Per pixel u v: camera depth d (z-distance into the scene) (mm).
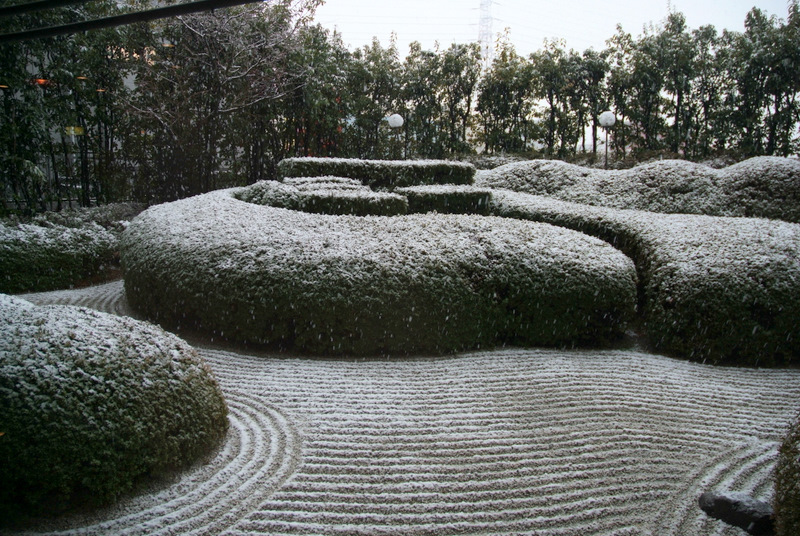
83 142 10727
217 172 12562
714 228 6488
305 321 4910
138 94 11945
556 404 4172
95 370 2930
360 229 5961
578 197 10078
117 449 2783
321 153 14977
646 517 2926
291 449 3422
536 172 11070
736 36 14609
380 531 2717
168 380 3201
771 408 4316
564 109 16719
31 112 8766
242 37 11484
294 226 5949
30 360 2820
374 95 16547
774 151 13805
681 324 5312
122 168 11734
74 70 9719
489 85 16594
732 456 3580
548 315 5328
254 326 4969
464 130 17359
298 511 2842
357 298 4898
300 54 12859
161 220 6426
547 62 16078
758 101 13844
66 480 2619
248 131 12680
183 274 5258
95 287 7059
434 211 7129
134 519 2695
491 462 3363
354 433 3641
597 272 5426
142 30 11211
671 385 4648
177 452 3059
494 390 4371
